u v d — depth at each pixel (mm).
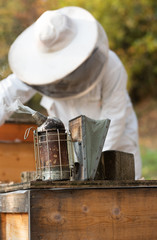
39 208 2490
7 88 4562
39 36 3992
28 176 3189
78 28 4090
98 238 2604
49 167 2654
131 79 15125
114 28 14633
